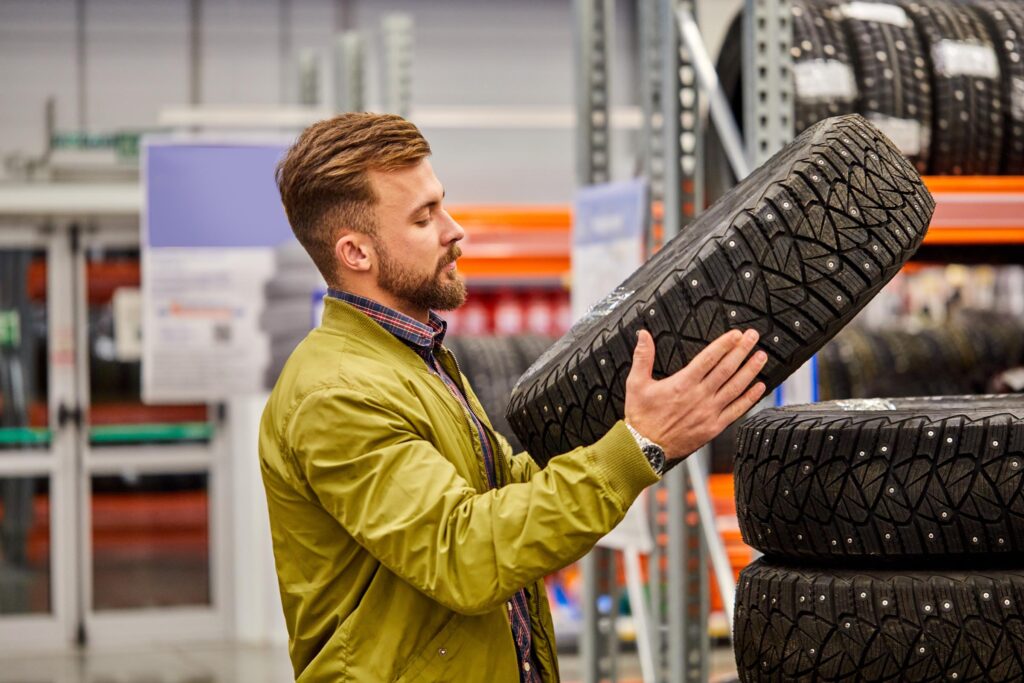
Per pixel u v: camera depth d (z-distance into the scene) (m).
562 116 6.20
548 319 7.32
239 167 5.64
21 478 7.74
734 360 1.68
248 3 8.91
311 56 7.47
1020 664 1.94
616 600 4.02
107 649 7.53
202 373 5.65
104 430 7.80
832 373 5.62
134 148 8.20
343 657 1.77
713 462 4.25
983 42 3.04
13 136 8.53
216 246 5.64
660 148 3.43
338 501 1.71
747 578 2.14
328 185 1.81
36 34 8.58
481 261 5.91
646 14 3.44
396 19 6.02
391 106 6.01
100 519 7.84
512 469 2.06
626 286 1.89
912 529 1.94
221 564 7.83
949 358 5.80
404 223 1.82
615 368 1.79
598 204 3.62
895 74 2.97
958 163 3.03
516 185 9.34
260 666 6.89
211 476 7.88
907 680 1.96
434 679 1.75
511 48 9.43
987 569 1.97
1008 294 7.34
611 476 1.62
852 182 1.80
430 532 1.64
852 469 1.97
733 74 3.22
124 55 8.70
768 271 1.75
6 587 7.74
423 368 1.84
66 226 7.73
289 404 1.79
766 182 1.80
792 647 2.04
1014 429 1.91
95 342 7.80
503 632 1.81
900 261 1.82
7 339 7.71
